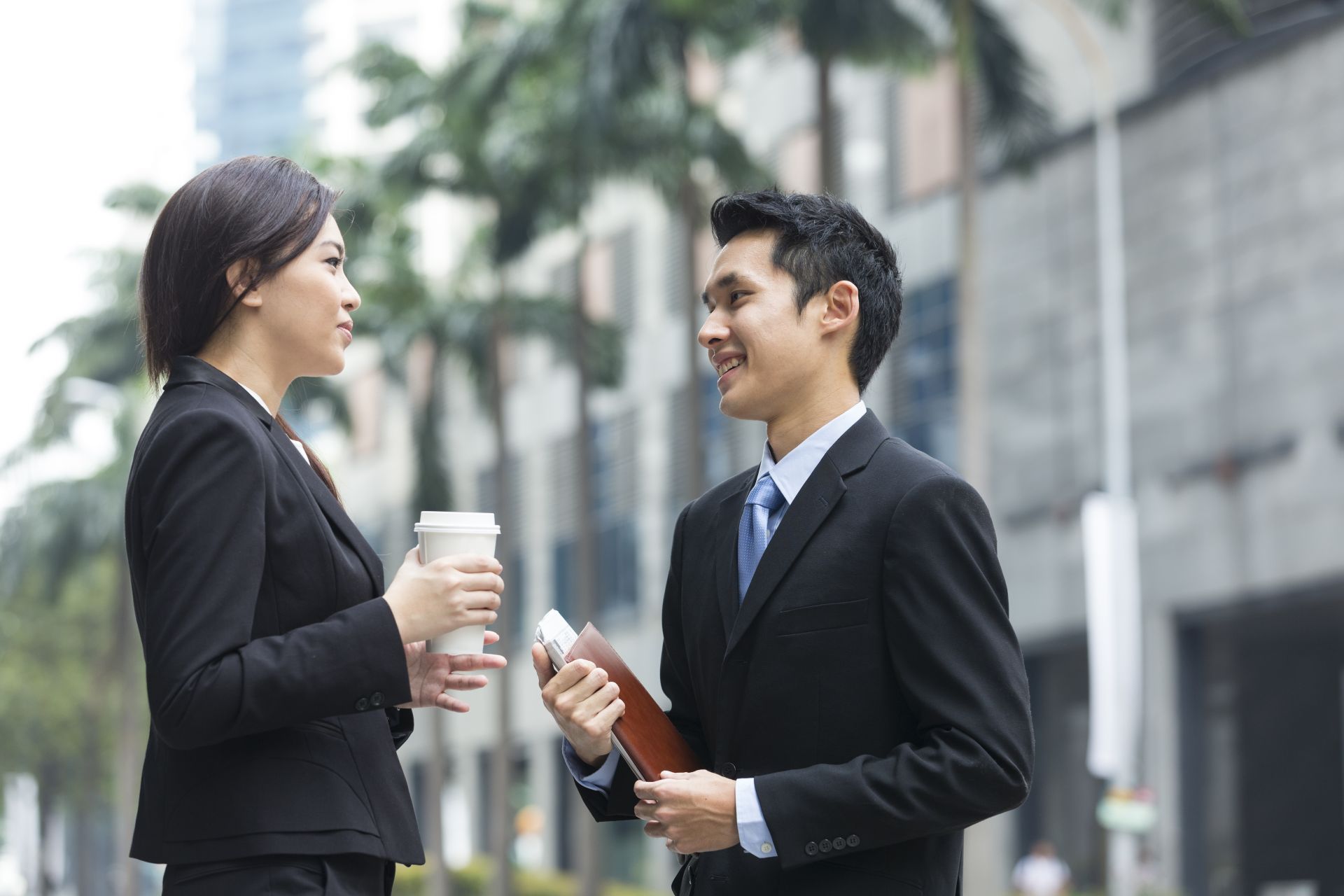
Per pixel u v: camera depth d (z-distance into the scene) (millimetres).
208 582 3160
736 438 38094
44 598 47250
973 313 21344
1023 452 31062
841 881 3410
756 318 3637
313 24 115250
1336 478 25438
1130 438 29391
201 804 3229
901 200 33750
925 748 3301
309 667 3146
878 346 3752
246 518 3236
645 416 42844
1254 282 27109
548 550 47375
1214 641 29203
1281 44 26750
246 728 3125
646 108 27703
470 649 3576
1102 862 29594
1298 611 26766
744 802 3307
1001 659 3367
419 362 44375
